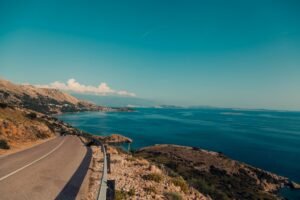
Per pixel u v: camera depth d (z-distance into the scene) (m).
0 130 27.12
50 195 8.46
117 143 82.00
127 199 8.81
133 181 11.48
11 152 19.11
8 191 8.53
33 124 44.75
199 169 43.50
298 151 82.00
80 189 9.48
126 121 191.62
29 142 29.19
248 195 33.53
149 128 142.25
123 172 13.47
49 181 10.38
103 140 81.88
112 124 160.50
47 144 28.72
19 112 50.56
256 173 46.25
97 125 149.25
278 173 53.94
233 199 28.64
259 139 109.44
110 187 7.82
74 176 11.69
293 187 43.16
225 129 149.12
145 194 9.66
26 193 8.47
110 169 13.57
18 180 10.16
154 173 12.93
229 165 48.12
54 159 16.80
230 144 93.75
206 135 117.69
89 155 20.06
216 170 44.28
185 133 123.50
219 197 19.61
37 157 17.27
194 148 62.19
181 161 47.84
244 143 96.88
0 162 14.23
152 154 55.16
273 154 75.88
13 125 31.19
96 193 9.23
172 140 98.94
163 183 12.09
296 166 60.47
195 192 13.34
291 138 115.00
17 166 13.26
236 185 37.62
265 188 40.69
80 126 138.88
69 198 8.32
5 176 10.70
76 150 23.52
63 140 36.91
